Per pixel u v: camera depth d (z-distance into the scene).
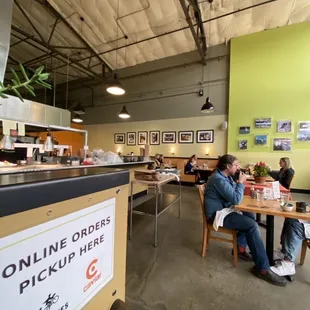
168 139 7.47
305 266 1.89
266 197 2.09
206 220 2.03
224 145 6.57
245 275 1.74
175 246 2.25
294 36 5.49
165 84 7.40
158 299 1.45
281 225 2.96
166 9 4.56
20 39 5.58
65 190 0.42
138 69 7.71
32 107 5.00
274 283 1.62
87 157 3.24
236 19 5.20
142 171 2.59
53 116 5.67
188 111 7.08
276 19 5.26
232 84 6.25
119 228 0.62
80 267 0.47
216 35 5.96
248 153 6.11
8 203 0.31
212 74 6.62
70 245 0.44
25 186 0.34
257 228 1.75
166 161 7.08
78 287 0.46
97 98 8.95
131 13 4.70
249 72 6.01
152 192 4.20
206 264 1.90
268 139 5.85
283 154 5.69
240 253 2.03
